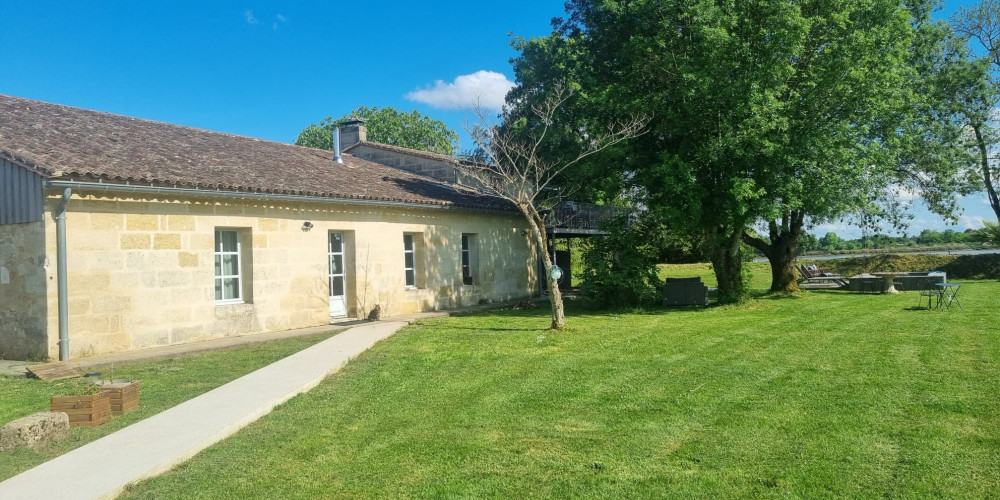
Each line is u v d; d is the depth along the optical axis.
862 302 18.36
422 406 7.30
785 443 5.69
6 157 10.20
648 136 17.55
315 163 17.67
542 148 20.84
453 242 18.50
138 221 11.12
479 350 10.94
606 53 18.47
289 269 13.88
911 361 9.09
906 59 20.02
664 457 5.44
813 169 16.02
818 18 15.36
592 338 12.09
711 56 15.16
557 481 4.96
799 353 10.06
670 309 17.97
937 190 23.53
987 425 6.02
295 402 7.54
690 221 15.98
